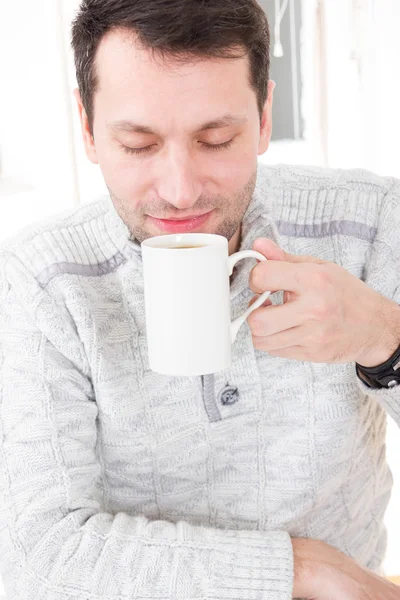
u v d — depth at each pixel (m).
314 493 1.18
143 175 0.94
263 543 0.98
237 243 1.16
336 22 2.35
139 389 1.11
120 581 0.93
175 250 0.79
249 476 1.17
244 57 0.89
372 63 2.39
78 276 1.11
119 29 0.86
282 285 0.89
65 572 0.94
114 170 0.95
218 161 0.93
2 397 1.05
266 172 1.27
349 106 2.44
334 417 1.17
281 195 1.24
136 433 1.12
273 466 1.17
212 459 1.15
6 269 1.11
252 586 0.93
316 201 1.24
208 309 0.81
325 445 1.18
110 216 1.13
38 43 2.20
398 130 2.46
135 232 1.00
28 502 0.99
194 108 0.87
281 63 2.39
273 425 1.16
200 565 0.94
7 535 0.99
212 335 0.82
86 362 1.09
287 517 1.17
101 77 0.90
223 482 1.16
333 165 2.49
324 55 2.35
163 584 0.92
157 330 0.83
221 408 1.12
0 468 1.02
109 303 1.12
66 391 1.06
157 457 1.13
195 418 1.12
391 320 0.99
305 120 2.45
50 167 2.30
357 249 1.22
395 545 2.26
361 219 1.23
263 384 1.14
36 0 2.17
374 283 1.20
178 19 0.83
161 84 0.86
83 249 1.14
